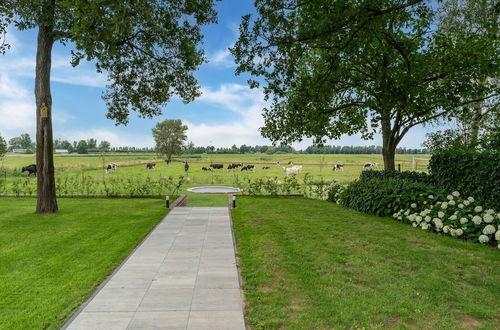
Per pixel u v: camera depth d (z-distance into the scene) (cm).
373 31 654
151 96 1238
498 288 371
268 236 630
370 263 463
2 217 839
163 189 1562
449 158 815
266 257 497
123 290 379
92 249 550
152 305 338
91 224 757
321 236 626
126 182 1839
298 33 646
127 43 986
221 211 950
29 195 1287
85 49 345
